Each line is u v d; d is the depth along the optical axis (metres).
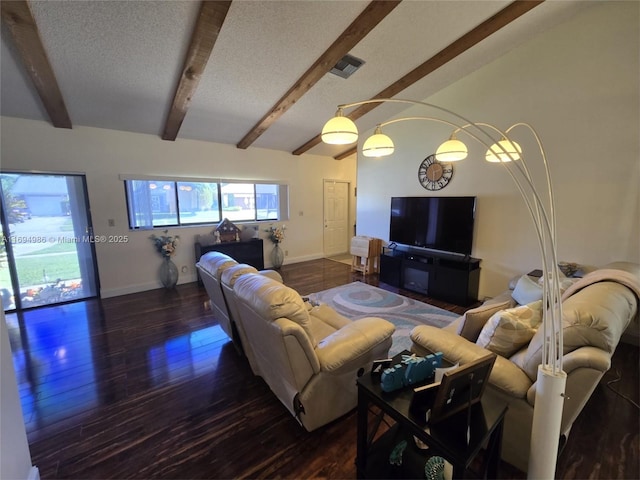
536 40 3.13
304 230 6.41
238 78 3.15
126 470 1.53
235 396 2.09
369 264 5.22
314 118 4.46
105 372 2.38
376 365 1.45
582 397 1.25
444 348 1.64
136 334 3.03
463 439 1.07
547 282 1.19
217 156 5.02
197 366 2.46
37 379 2.29
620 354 2.61
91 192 3.96
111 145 4.05
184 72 2.77
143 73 2.85
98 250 4.07
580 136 2.94
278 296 1.52
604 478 1.46
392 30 2.77
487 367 1.19
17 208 3.59
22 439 1.32
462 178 3.94
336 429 1.79
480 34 2.85
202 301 3.98
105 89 3.05
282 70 3.07
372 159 5.18
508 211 3.53
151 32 2.33
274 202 5.94
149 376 2.32
